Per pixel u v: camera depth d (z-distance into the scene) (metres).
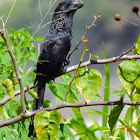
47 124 5.48
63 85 7.47
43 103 8.02
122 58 6.30
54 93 7.60
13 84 5.38
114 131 8.46
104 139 8.48
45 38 8.77
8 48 5.21
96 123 9.11
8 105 6.93
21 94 5.51
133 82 5.88
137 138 7.90
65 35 8.84
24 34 7.81
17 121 5.74
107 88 9.10
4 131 6.61
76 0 9.02
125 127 8.07
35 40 7.85
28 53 7.76
